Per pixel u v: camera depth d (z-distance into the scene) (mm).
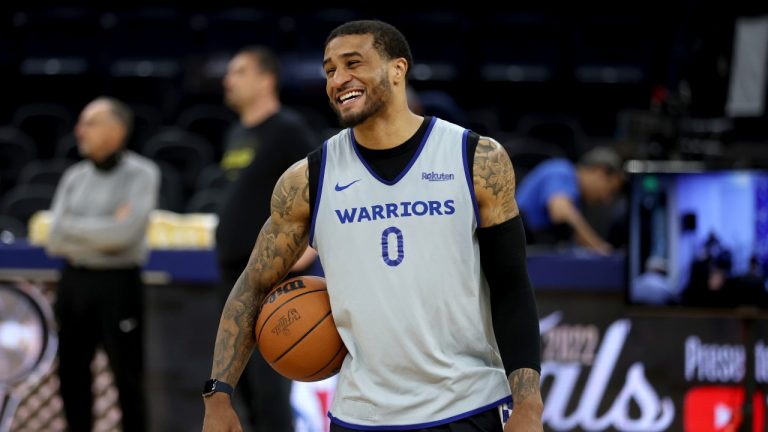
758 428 11180
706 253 10148
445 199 6078
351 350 6270
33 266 12211
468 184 6090
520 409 5980
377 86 6078
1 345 12203
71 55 23938
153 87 23484
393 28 6230
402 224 6078
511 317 6199
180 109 23000
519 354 6121
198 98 22922
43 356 12180
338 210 6176
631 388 11336
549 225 13602
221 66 22891
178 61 23859
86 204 12008
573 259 11297
